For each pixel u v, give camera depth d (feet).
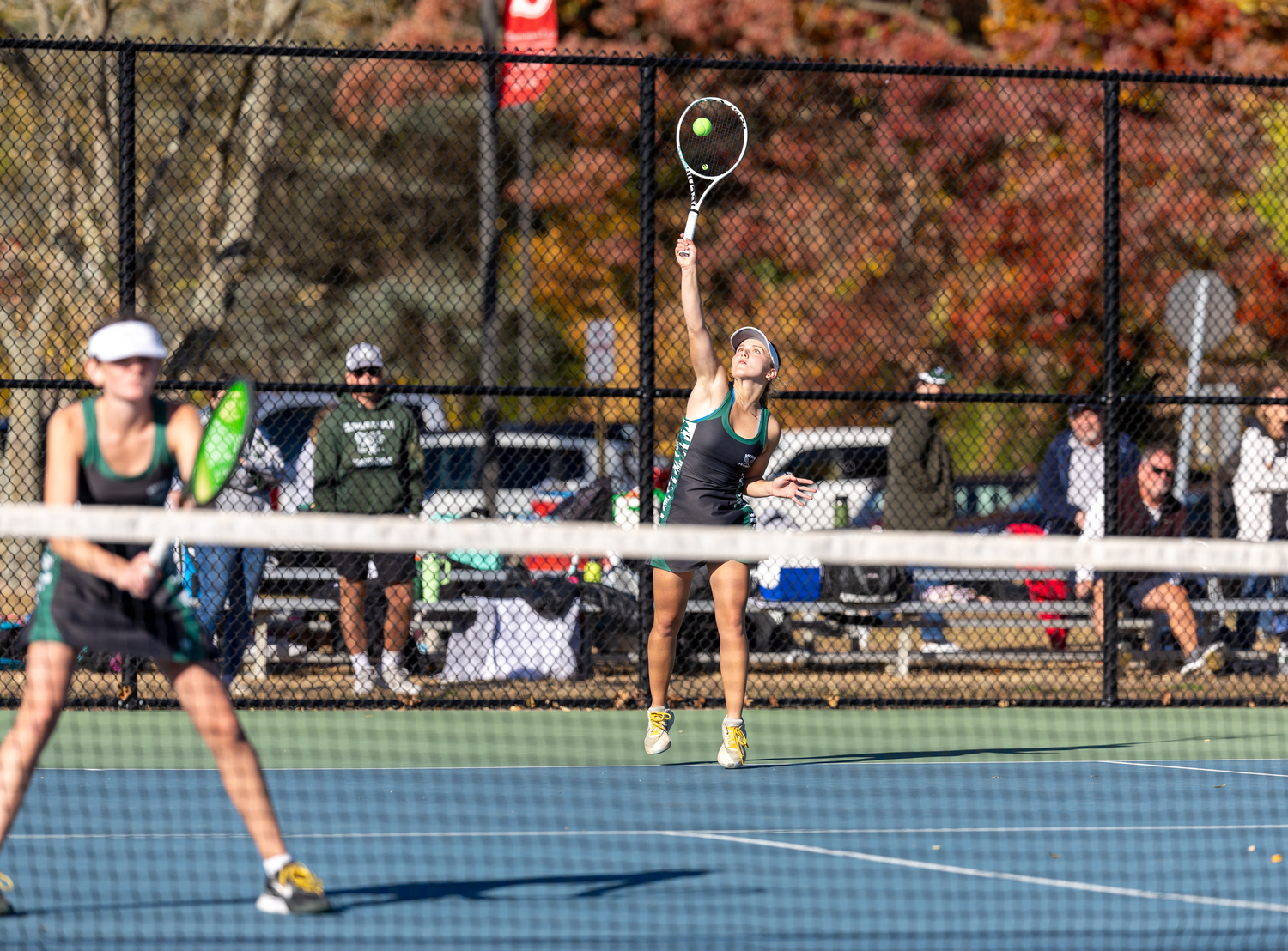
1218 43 178.19
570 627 100.68
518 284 179.22
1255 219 155.63
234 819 56.85
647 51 200.03
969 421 170.40
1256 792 65.92
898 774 70.38
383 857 49.73
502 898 43.37
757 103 175.22
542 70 115.65
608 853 50.60
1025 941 38.78
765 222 175.73
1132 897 44.52
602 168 171.53
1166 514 110.11
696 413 71.46
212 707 40.60
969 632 118.73
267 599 99.45
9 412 106.01
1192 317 121.19
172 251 146.20
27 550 105.09
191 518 38.73
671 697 94.99
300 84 155.94
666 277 176.24
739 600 71.20
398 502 95.76
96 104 135.74
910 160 174.19
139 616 39.78
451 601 100.37
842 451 132.87
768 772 70.79
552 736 81.92
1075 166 159.63
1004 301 161.89
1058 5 186.60
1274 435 109.29
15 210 142.72
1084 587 108.27
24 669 91.20
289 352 179.93
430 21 181.57
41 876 46.11
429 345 187.42
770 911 42.04
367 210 178.40
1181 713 96.07
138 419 40.83
